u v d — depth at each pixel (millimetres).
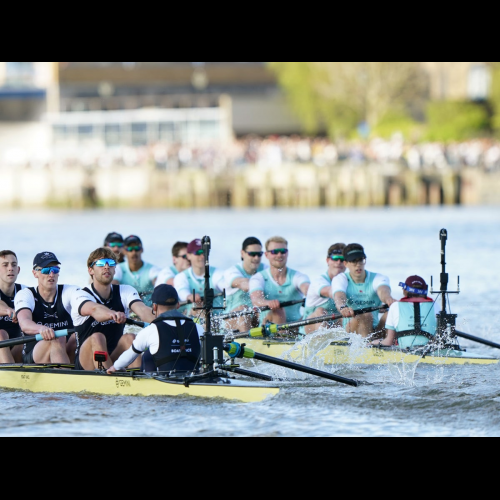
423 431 32344
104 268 40156
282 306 52062
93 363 39875
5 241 141375
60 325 41656
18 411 35500
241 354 37875
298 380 41219
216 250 122312
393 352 46094
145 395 37406
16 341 39781
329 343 47781
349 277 50688
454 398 37000
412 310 46531
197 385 36688
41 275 40844
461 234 144500
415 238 137500
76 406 36219
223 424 33281
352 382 38688
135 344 37812
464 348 50250
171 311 37938
